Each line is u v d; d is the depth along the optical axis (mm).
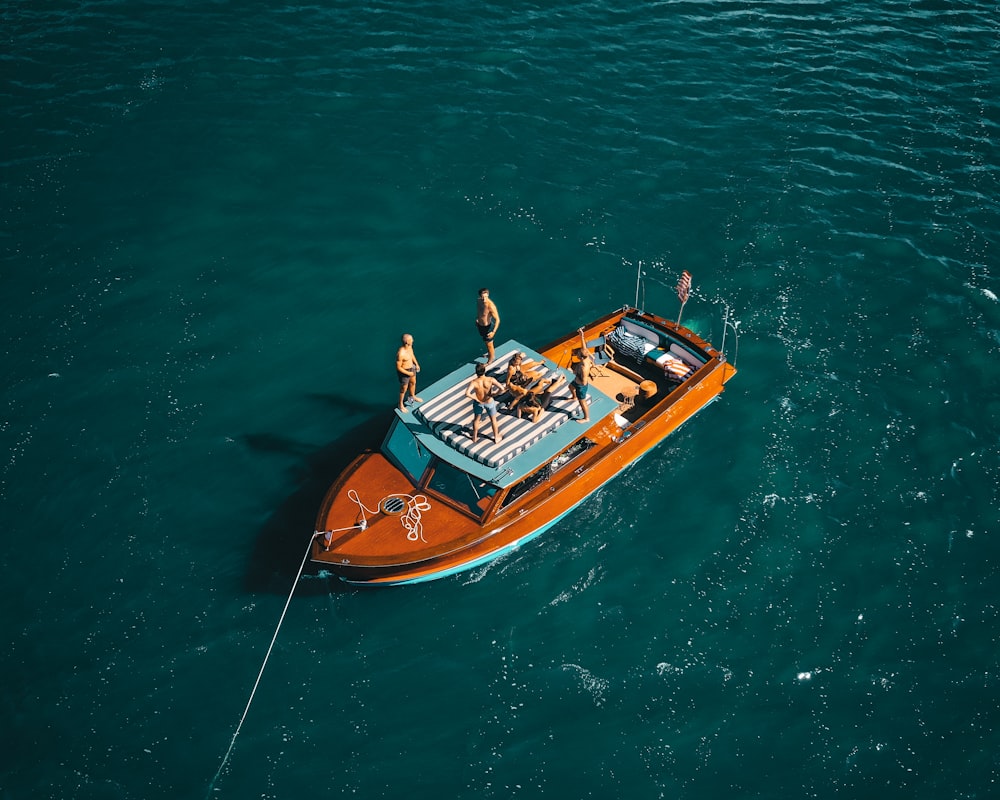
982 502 27641
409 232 35625
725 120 40000
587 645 24703
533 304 33281
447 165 37938
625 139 39094
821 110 40531
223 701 23500
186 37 43250
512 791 22125
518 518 25484
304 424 29688
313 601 25469
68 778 22094
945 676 24047
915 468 28531
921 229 35719
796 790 22172
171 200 36438
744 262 34625
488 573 26203
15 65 41562
